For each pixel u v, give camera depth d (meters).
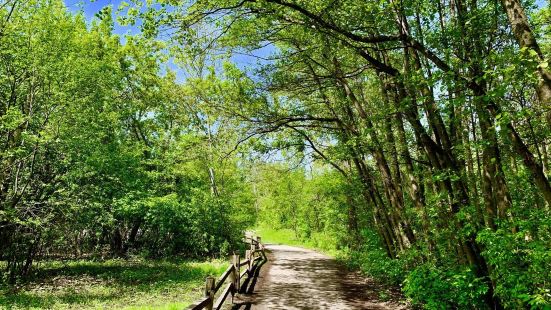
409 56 8.62
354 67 11.40
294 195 37.09
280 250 28.09
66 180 15.48
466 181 8.26
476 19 6.59
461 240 7.67
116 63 23.02
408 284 8.27
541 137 6.48
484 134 6.74
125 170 20.09
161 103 25.33
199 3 7.45
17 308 10.39
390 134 10.12
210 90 12.80
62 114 15.02
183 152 20.80
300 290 12.07
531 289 5.75
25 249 15.62
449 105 6.69
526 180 7.66
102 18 7.25
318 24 7.09
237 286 11.27
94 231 20.11
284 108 13.21
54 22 14.23
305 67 12.72
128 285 14.43
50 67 14.05
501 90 4.70
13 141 13.71
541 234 6.23
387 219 14.17
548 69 4.23
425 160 9.78
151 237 25.92
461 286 7.24
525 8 7.25
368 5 6.64
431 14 7.55
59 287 13.89
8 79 14.18
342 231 23.27
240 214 24.52
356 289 12.37
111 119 19.52
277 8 6.94
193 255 24.64
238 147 14.05
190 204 22.69
